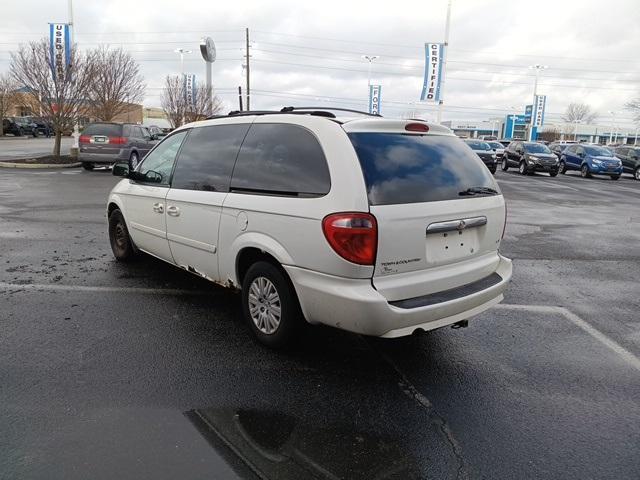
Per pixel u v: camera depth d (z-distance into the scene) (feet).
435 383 11.80
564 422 10.35
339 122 11.53
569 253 26.27
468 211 12.35
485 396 11.28
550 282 20.72
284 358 12.72
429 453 9.19
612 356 13.62
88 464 8.49
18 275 18.75
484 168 13.74
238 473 8.41
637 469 8.93
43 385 11.00
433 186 11.80
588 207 45.80
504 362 13.03
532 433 9.93
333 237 10.71
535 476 8.68
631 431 10.10
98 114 85.20
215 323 14.78
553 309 17.31
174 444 9.12
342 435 9.63
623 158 92.99
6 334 13.55
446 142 13.01
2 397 10.48
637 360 13.42
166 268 20.07
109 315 15.12
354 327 10.90
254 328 13.47
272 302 12.81
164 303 16.26
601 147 90.99
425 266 11.60
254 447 9.15
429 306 11.29
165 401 10.56
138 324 14.53
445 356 13.26
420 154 12.05
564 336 14.92
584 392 11.61
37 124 154.51
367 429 9.86
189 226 15.12
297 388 11.32
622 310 17.47
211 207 14.05
